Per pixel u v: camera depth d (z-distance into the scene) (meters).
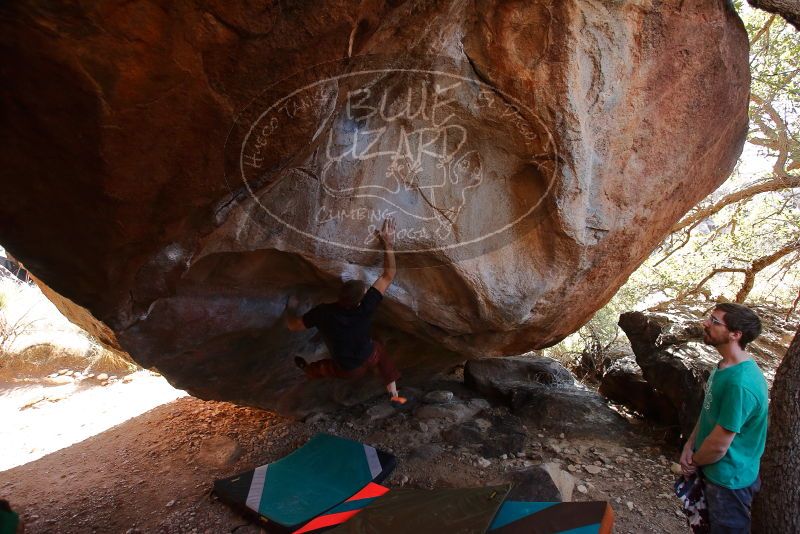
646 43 3.01
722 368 2.49
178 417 5.36
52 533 3.45
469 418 5.02
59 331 7.67
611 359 6.92
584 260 3.48
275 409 4.72
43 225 1.93
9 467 4.61
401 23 2.26
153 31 1.43
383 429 4.79
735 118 3.76
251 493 3.62
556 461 4.23
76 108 1.53
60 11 1.31
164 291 2.68
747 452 2.42
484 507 2.95
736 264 7.25
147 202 1.92
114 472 4.29
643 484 3.88
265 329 3.82
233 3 1.45
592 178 3.25
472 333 4.01
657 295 9.39
